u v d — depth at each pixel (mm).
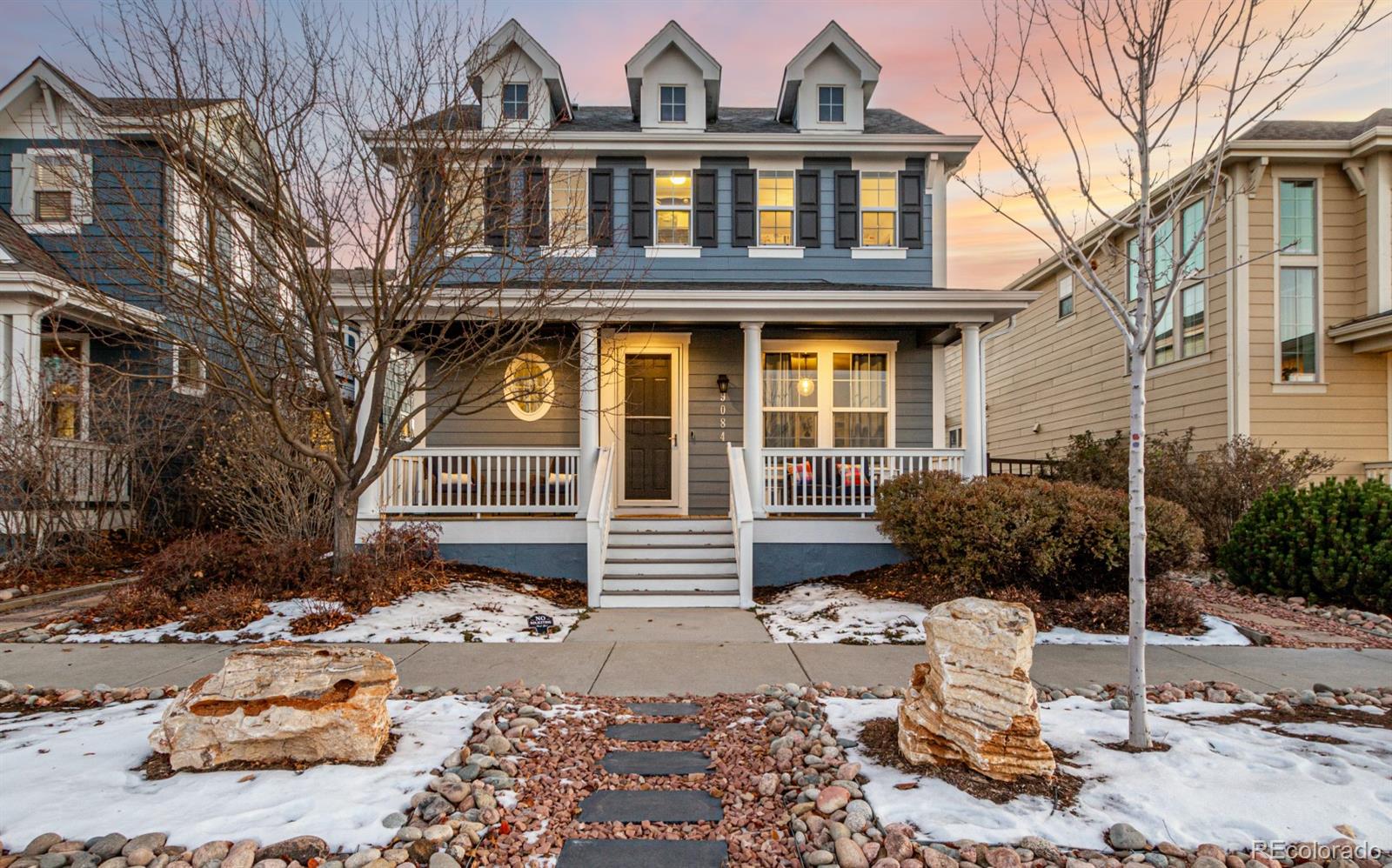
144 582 7695
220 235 9625
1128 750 3803
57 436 11023
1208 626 7074
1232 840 2943
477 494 10219
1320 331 12312
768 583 9594
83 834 2965
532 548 9594
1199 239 4004
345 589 7645
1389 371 12250
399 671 5719
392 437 8102
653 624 7570
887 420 11812
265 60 6969
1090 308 16484
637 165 11938
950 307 9531
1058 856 2854
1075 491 7980
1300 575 8312
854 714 4465
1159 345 14172
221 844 2885
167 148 7164
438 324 10234
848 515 10078
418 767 3605
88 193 8344
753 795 3510
